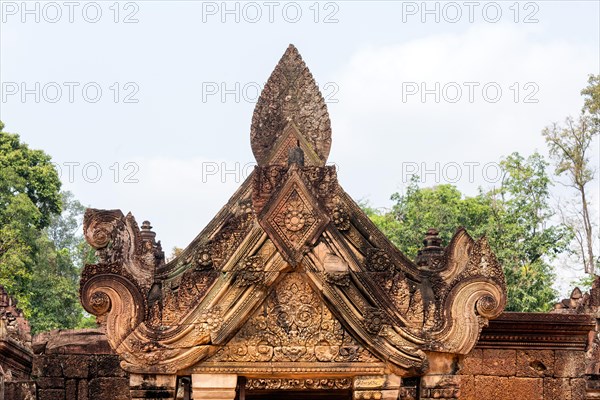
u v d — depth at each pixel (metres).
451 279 17.61
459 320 17.09
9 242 44.22
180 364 16.72
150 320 16.94
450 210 42.97
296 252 16.72
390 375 16.88
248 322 16.89
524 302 39.66
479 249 17.34
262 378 17.20
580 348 21.53
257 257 16.78
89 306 16.83
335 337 16.89
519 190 43.03
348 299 16.84
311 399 19.11
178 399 17.47
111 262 17.31
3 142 47.97
